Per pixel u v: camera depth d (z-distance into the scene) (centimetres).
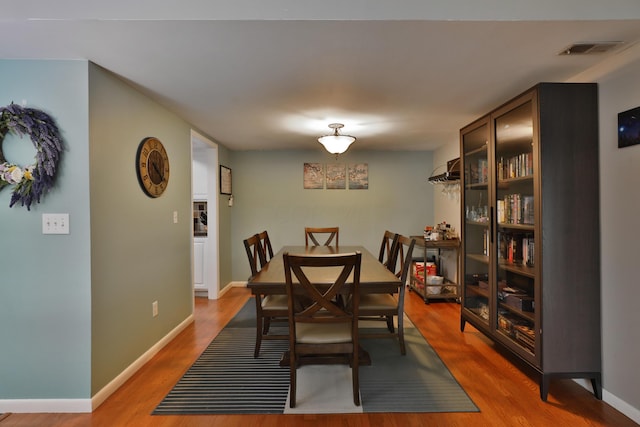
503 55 185
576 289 200
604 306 198
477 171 290
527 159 218
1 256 193
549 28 157
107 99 208
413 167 495
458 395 205
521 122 223
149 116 259
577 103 199
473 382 220
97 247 200
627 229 183
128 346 230
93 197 196
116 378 216
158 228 273
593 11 150
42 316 193
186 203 328
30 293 193
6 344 194
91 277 194
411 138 407
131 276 235
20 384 194
